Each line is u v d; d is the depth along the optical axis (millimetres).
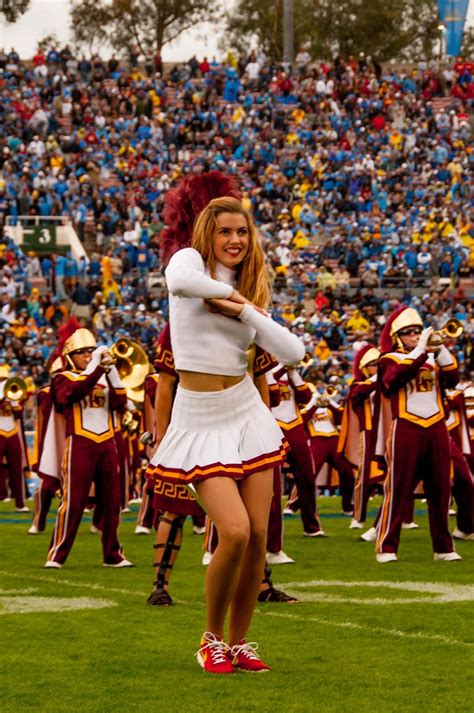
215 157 52031
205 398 8367
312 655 9344
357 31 93500
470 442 21344
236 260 8477
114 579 13789
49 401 15883
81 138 51438
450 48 60812
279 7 92562
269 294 8703
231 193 11062
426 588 12875
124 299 42156
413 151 53781
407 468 15156
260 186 50781
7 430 24094
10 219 45500
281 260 45562
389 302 42938
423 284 45062
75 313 41562
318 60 93188
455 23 60719
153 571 14523
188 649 9602
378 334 41375
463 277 45938
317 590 12797
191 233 10992
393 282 44875
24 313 40000
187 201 11016
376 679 8547
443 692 8180
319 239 47656
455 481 18203
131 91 54469
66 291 42438
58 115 52938
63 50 56531
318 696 8062
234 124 54125
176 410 8523
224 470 8203
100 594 12555
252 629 10445
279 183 50625
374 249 46875
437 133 55250
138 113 53875
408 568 14664
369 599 12109
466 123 55781
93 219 47094
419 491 18156
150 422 18781
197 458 8289
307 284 43688
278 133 54188
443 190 51438
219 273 8523
